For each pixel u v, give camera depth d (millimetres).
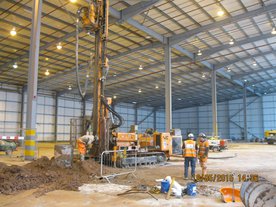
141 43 25156
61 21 20062
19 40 23188
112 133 13688
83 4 17703
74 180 9109
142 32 22781
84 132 13664
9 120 35844
